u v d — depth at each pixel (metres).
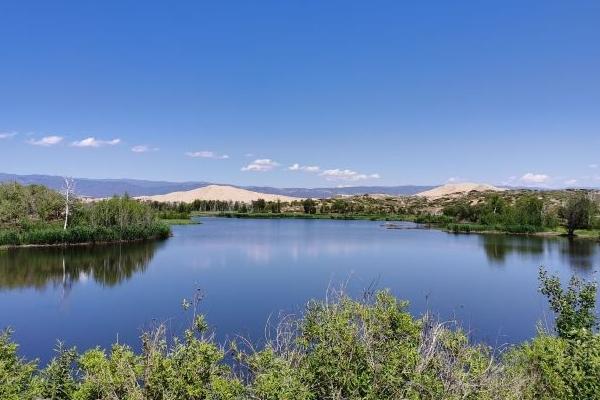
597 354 8.41
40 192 90.94
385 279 45.56
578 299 12.20
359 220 175.88
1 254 64.25
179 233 104.62
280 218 187.38
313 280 44.34
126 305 35.31
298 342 8.26
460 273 50.16
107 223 86.44
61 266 54.69
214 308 32.50
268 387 6.86
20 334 28.12
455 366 7.53
